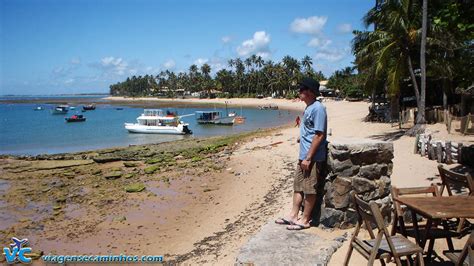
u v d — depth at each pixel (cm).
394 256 433
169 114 4950
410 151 1662
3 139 4019
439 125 2330
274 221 680
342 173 620
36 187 1841
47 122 6091
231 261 809
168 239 1091
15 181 1983
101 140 3912
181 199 1502
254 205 1302
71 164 2402
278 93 12469
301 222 634
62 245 1106
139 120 4538
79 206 1495
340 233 619
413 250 443
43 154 2980
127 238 1130
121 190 1700
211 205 1388
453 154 1352
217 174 1906
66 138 4084
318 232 627
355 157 620
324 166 638
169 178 1891
